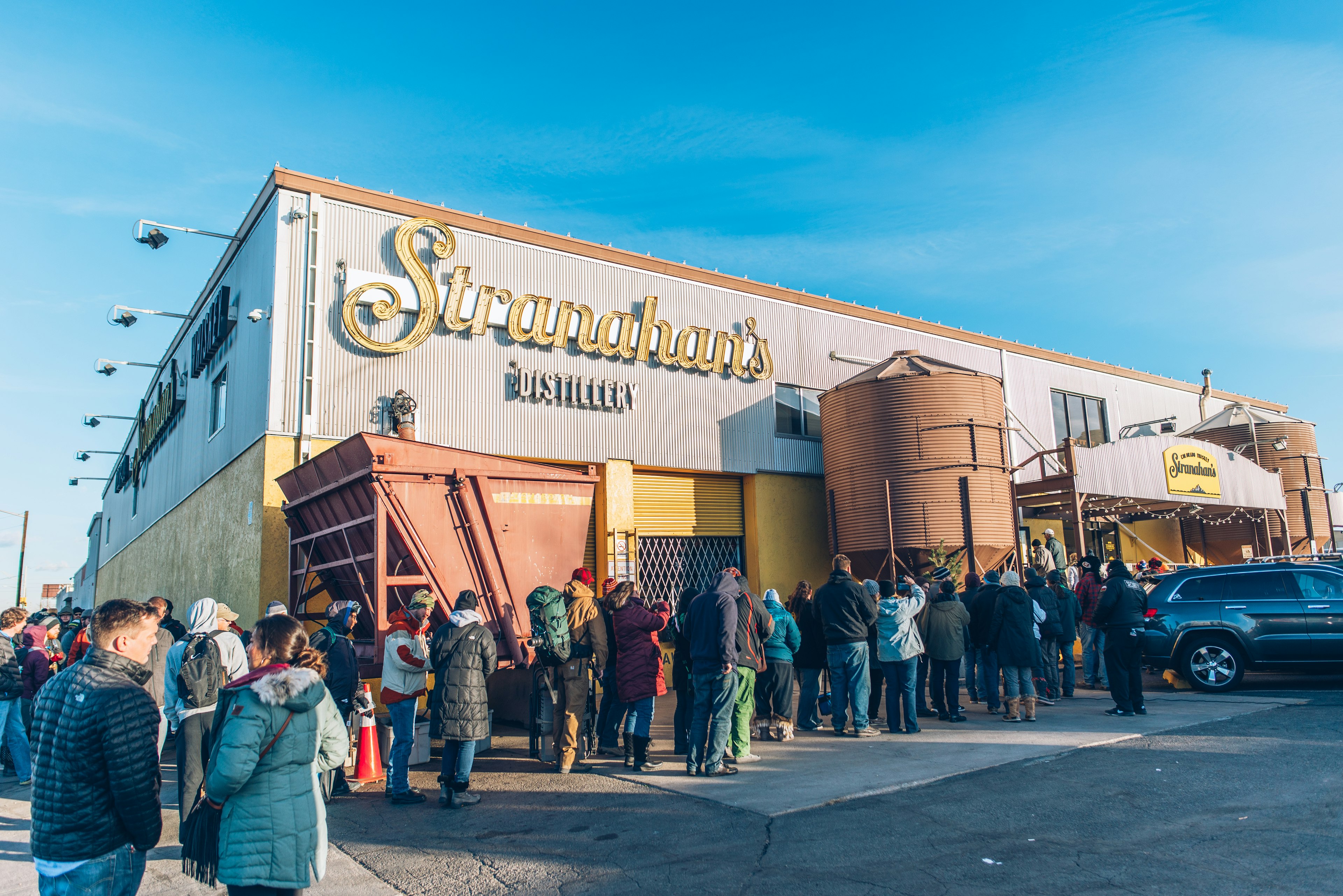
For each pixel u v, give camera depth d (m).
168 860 5.90
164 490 20.70
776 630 9.30
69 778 3.15
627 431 15.41
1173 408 27.47
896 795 6.51
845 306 19.25
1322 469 24.66
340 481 8.99
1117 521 21.73
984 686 11.18
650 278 16.14
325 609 11.61
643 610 8.15
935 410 15.82
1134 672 9.70
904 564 15.80
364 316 12.80
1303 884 4.39
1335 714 9.04
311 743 3.51
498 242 14.33
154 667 7.19
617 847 5.63
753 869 5.04
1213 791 6.20
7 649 8.65
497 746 9.79
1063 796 6.27
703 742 7.72
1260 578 11.52
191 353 17.97
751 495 17.17
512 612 9.09
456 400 13.52
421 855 5.67
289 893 3.34
